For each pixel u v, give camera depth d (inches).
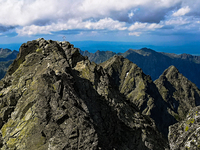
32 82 954.1
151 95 7701.8
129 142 1234.6
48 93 871.1
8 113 887.7
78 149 738.2
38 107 830.5
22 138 768.3
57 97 860.6
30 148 738.8
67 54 1675.7
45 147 736.3
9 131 813.2
